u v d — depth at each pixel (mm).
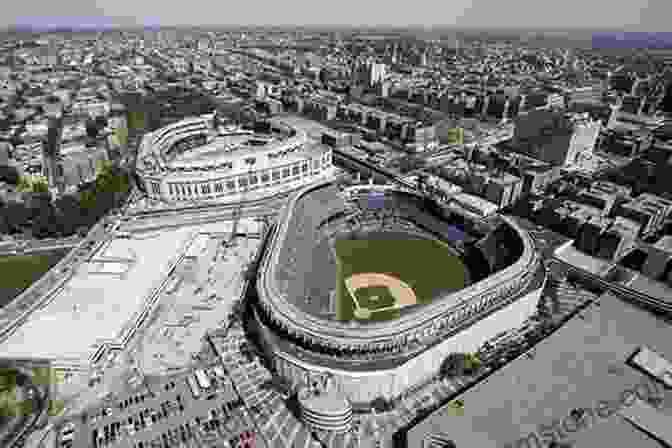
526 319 183625
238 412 142500
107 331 172625
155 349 168875
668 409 136375
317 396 134750
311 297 191750
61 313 182500
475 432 129000
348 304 194750
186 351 168250
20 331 172625
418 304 195250
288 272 190250
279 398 148000
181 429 136500
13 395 146000
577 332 170500
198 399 147125
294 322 150500
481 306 166500
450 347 154625
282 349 147625
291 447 131000
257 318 163875
